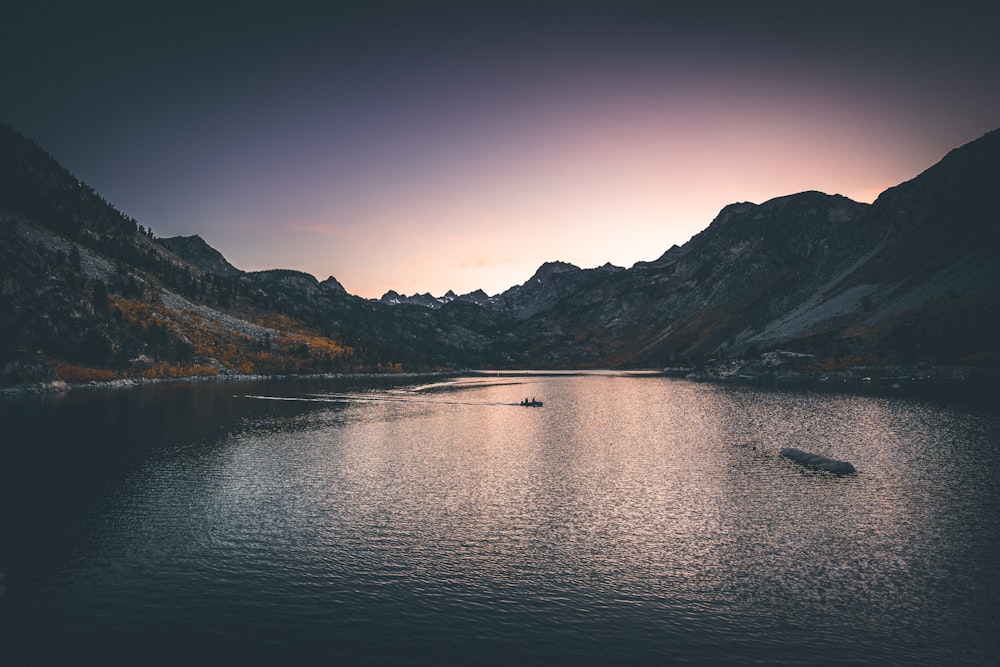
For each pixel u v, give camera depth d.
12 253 170.75
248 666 22.84
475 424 97.31
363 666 22.86
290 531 39.53
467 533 39.38
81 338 170.62
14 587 30.22
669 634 25.80
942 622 26.95
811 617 27.50
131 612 27.50
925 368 175.38
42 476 54.69
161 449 69.19
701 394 157.38
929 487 51.34
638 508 45.44
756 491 50.53
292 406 123.94
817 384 173.62
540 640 25.17
